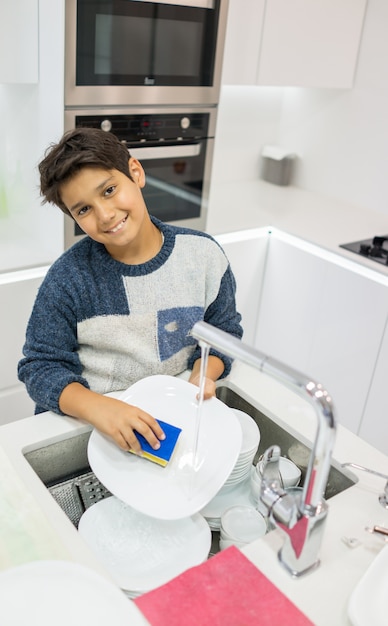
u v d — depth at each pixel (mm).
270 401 1174
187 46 1990
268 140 2967
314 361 2404
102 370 1188
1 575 697
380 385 2145
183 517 873
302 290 2359
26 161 2059
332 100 2678
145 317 1175
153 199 2193
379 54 2434
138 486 928
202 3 1949
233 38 2121
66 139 1010
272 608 728
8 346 1986
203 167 2271
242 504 1025
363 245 2174
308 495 728
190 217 2328
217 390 1251
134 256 1157
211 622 708
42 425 1054
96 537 898
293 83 2379
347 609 741
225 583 757
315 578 783
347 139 2662
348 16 2385
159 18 1872
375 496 930
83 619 662
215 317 1320
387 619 715
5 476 902
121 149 1055
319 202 2738
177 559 869
